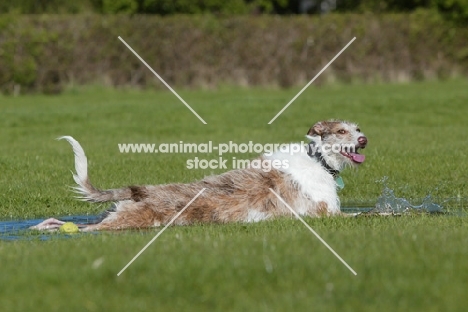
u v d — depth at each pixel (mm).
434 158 17031
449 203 13555
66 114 25781
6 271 7883
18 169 16344
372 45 38062
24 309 6762
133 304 6863
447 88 34906
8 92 34125
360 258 8023
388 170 16000
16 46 33938
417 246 8500
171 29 35781
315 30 37094
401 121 24641
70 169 16234
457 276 7430
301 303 6773
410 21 38844
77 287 7332
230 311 6672
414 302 6762
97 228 11062
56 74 34688
